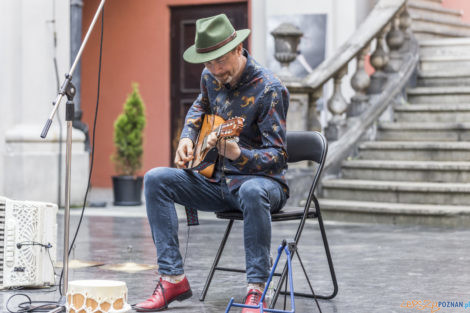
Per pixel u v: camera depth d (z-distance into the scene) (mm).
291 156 4055
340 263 5340
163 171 3844
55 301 4039
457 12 12344
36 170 9234
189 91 13336
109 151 13758
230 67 3770
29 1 9320
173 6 13383
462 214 7605
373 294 4281
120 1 13680
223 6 12992
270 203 3736
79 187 9609
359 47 9258
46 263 4434
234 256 5676
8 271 4348
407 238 6703
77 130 9734
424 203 8133
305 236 6809
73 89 3975
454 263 5348
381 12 9781
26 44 9312
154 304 3818
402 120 9719
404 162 8680
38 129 9312
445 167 8320
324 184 8766
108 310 3295
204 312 3809
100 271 5035
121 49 13695
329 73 9039
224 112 3906
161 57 13398
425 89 9930
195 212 4035
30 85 9328
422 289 4430
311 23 11469
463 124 8961
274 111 3812
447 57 10469
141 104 10328
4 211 4344
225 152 3664
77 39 10203
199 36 3715
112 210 9414
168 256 3852
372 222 7980
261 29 12289
